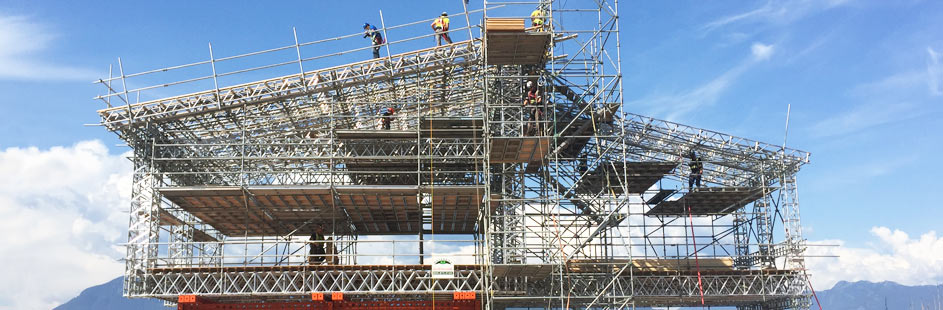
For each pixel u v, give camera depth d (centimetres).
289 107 3444
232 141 3569
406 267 3256
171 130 3466
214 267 3241
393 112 3528
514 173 3434
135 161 3353
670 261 3928
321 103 3428
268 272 3225
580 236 3631
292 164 3516
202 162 3497
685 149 3956
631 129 3812
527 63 3350
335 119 3534
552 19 3231
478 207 3544
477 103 3484
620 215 3312
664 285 3788
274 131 3556
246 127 3469
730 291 3825
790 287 3834
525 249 3173
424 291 3203
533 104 3266
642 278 3734
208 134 3566
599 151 3309
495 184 3516
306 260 3291
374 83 3444
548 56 3359
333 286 3212
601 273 3522
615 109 3366
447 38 3503
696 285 3806
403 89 3503
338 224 4191
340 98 3453
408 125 3562
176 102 3372
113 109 3331
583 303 3544
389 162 3497
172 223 3781
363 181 3716
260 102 3394
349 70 3384
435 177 3594
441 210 3903
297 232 4434
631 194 4325
